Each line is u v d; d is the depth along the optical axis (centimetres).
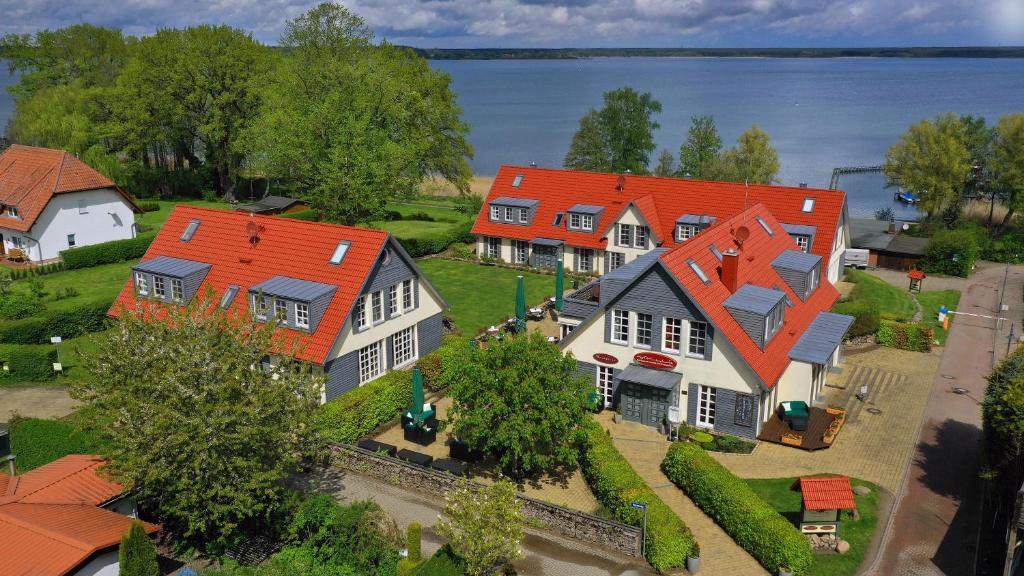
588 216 7662
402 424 4428
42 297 6669
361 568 3153
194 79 10694
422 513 3609
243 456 3061
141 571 2859
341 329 4472
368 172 7444
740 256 4919
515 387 3625
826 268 6769
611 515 3547
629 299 4434
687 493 3794
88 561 2836
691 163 10894
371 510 3319
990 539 3409
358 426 4316
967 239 8138
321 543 3259
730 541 3409
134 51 11194
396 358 5078
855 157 16500
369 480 3900
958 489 3850
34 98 11625
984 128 10550
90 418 3075
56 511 3102
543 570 3197
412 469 3803
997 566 3203
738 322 4312
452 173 10819
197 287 5019
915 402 4875
